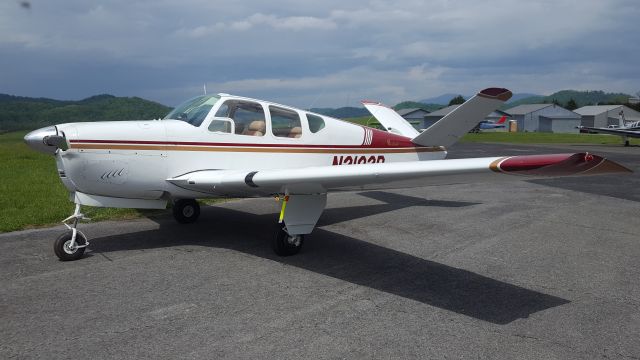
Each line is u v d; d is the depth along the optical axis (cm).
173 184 506
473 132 5488
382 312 336
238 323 315
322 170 399
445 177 349
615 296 370
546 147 2430
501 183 1070
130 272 421
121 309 337
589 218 669
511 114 7675
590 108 8156
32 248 502
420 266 447
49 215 652
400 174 359
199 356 269
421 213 707
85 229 589
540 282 403
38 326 308
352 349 280
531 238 554
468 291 381
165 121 516
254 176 435
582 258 474
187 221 627
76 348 278
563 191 942
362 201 816
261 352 275
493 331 306
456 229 601
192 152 509
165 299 357
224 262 454
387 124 811
